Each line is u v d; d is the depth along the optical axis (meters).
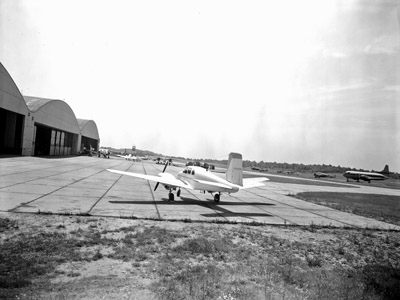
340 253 8.70
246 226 11.38
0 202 11.39
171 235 8.91
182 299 4.66
